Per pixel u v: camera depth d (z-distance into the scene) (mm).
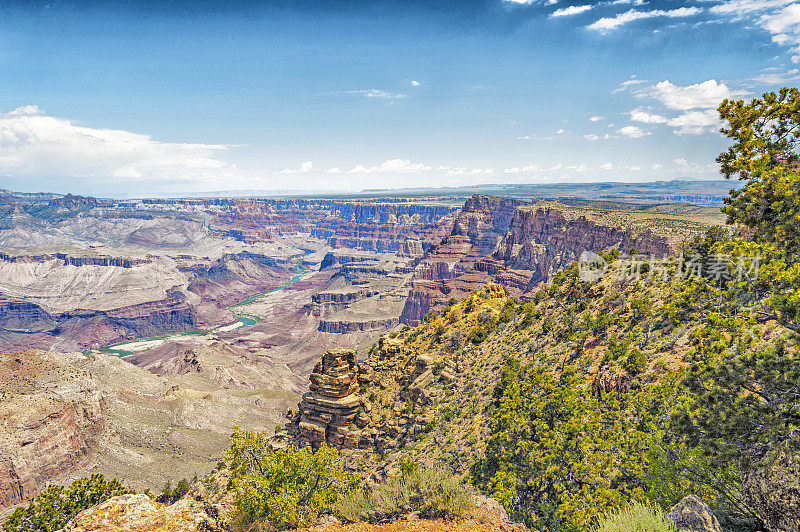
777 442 15500
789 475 13820
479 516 18125
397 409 81188
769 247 17688
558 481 27453
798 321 15859
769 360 16609
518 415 33406
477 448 53000
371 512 19562
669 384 30422
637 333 53844
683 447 22094
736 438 16922
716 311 19141
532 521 25188
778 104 19469
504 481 27828
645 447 25094
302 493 22281
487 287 117188
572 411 31812
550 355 66250
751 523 14977
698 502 14117
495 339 85562
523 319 87188
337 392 83750
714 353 18297
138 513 17000
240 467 24094
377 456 73812
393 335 119312
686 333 44938
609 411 33281
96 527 15969
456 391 74188
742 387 17688
